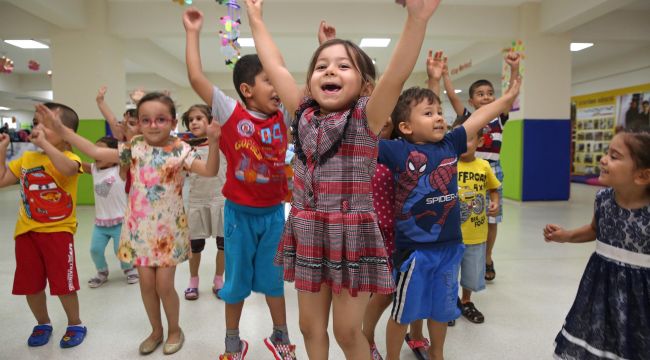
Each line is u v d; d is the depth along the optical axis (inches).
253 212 68.1
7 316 90.8
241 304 70.7
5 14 243.9
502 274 118.8
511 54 70.2
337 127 44.1
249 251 68.9
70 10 228.5
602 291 54.4
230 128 67.2
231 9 74.1
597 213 56.7
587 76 426.3
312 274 44.4
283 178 71.3
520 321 88.3
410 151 62.1
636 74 370.3
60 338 80.7
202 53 365.4
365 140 44.5
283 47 344.8
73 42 245.0
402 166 61.6
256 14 57.0
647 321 50.9
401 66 40.3
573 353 56.6
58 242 76.7
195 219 102.7
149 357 74.0
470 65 342.0
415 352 73.7
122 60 265.7
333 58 45.0
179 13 250.1
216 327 85.8
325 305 49.4
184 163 77.2
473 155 87.9
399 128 65.2
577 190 338.0
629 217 52.2
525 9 254.5
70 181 79.2
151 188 75.6
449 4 255.9
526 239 161.2
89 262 130.3
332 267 44.0
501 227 185.2
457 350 76.1
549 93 259.6
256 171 67.0
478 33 258.4
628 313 52.0
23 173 76.0
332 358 72.4
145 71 455.2
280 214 70.9
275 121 68.8
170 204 76.6
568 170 266.1
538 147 262.1
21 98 447.8
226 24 71.9
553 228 63.9
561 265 127.3
